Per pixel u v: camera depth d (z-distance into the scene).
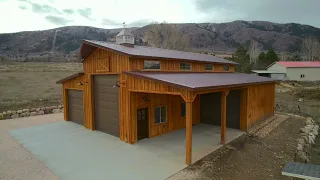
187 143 7.17
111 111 10.54
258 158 7.76
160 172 6.67
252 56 57.34
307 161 7.99
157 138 10.02
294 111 17.70
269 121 13.48
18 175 6.55
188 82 7.71
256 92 12.25
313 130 11.70
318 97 24.52
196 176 6.39
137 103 9.45
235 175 6.45
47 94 20.38
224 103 8.99
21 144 9.31
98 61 10.84
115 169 6.91
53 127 12.20
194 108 12.80
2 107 15.96
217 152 8.33
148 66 10.03
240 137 10.24
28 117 14.86
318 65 43.47
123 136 9.66
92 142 9.55
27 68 35.72
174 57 11.24
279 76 43.91
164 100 10.72
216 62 15.14
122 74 9.42
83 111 12.58
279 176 6.41
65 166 7.16
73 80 13.02
